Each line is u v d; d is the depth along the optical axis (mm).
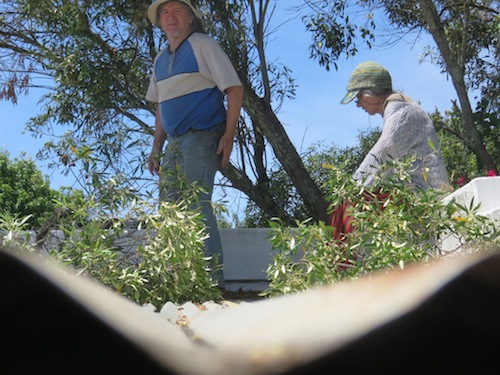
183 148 5598
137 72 11070
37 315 332
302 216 11430
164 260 3756
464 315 316
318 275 3602
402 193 3832
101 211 4047
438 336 321
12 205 16312
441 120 13359
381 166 3982
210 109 5637
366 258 3637
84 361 334
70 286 339
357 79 5535
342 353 330
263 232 6820
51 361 335
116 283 3604
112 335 336
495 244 3322
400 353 326
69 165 4113
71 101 11164
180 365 340
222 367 343
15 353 329
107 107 10734
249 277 6746
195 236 3883
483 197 4246
